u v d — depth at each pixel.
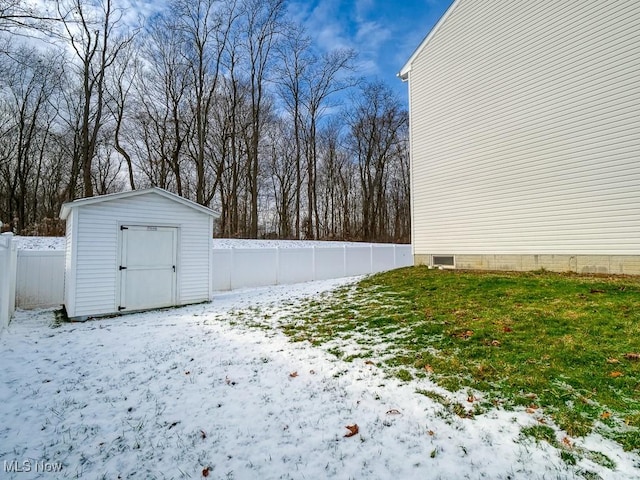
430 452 2.60
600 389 3.17
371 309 6.73
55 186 25.41
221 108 24.42
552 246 8.51
